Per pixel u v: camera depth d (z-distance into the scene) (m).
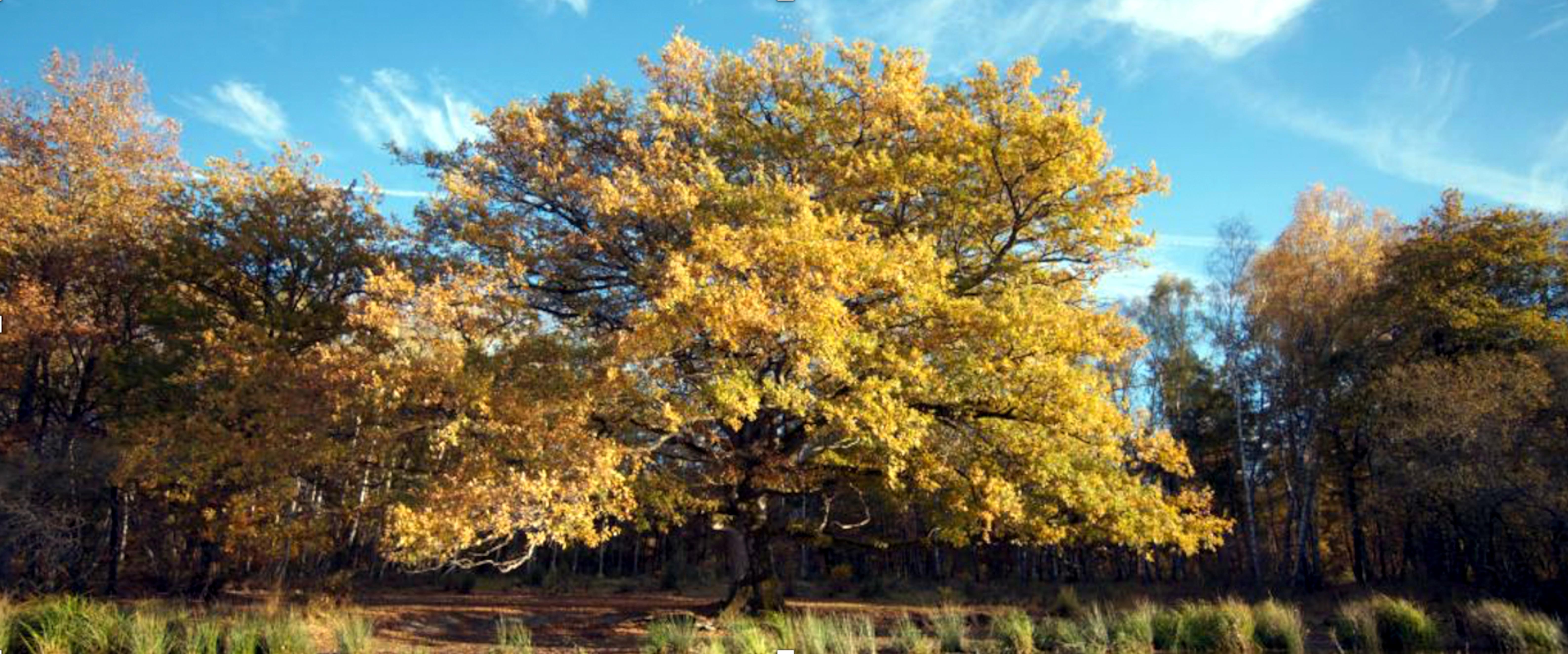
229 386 16.12
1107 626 15.60
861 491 17.91
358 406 13.05
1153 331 39.19
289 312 20.12
